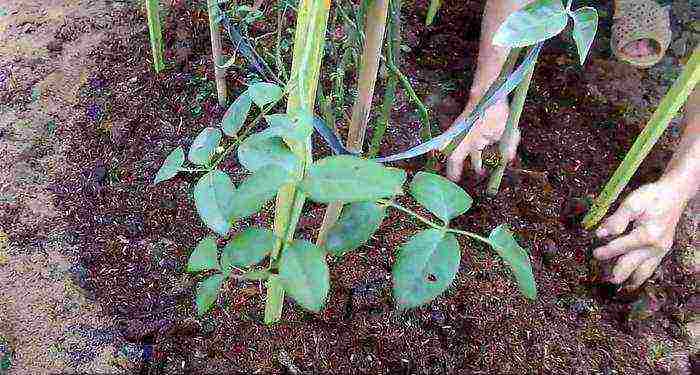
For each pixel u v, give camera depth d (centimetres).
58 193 84
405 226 80
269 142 39
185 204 82
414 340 72
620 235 81
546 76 100
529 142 91
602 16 112
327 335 72
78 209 83
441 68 99
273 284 62
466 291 76
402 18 105
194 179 85
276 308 68
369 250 78
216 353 71
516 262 43
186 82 93
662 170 90
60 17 103
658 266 81
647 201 76
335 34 90
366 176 37
